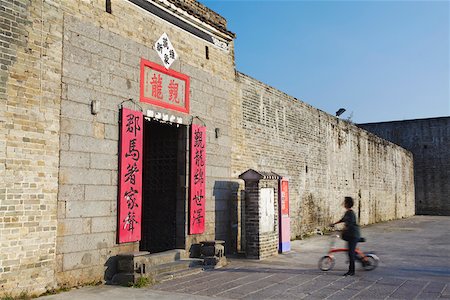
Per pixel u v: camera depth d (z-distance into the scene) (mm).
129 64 9156
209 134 11703
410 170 36469
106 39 8641
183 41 10914
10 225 6691
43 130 7285
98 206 8203
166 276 8672
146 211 11422
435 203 36844
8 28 6867
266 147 14781
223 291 7629
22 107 6984
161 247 11047
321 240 16094
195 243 10930
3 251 6574
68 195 7641
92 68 8281
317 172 18844
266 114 14953
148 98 9609
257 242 11508
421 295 7418
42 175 7219
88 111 8133
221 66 12453
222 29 12234
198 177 11109
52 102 7469
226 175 12344
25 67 7074
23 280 6816
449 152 36500
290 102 16828
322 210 19109
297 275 9227
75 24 8000
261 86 14758
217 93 12172
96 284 8023
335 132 21328
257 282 8445
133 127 9047
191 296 7219
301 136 17547
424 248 14305
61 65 7680
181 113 10664
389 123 39281
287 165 16219
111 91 8664
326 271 9734
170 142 11242
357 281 8609
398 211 32438
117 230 8570
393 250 13750
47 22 7484
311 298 7172
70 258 7602
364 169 25609
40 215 7137
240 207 12859
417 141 37969
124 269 8242
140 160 9164
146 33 9695
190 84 11070
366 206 25750
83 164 7961
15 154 6836
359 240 9469
